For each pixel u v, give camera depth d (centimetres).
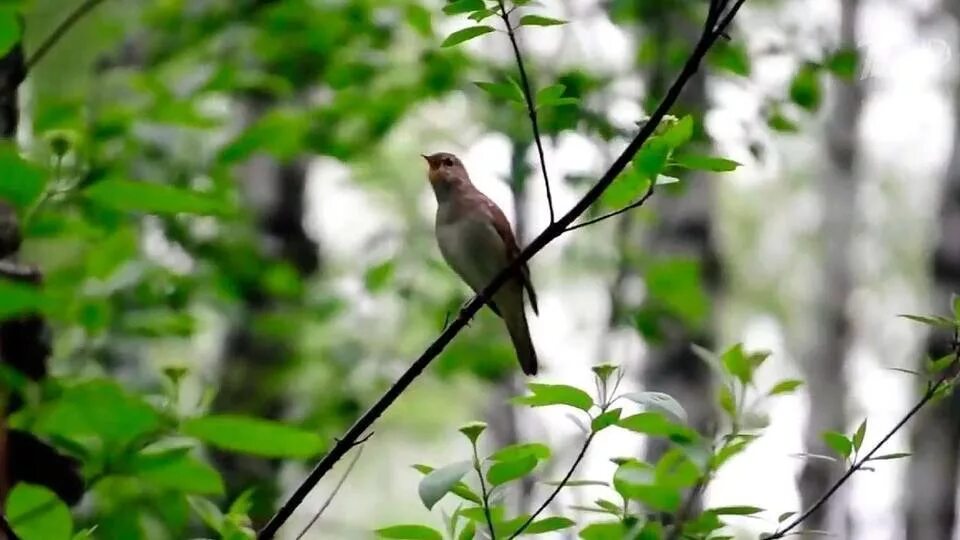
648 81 1271
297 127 1048
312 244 1495
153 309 1022
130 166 1022
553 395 507
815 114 1120
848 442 566
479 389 1752
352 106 1170
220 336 1507
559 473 1312
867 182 2506
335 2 1137
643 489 526
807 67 1102
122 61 1248
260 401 1314
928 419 1509
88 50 1560
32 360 634
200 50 1202
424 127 1620
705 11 1164
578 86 1027
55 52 1554
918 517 1488
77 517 763
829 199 2131
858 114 2112
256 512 1015
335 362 1253
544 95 550
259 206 1461
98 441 485
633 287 1350
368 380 1266
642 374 1477
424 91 1165
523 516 557
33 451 562
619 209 574
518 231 1276
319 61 1184
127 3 1423
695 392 1433
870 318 2442
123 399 398
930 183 2477
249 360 1325
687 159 534
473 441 510
